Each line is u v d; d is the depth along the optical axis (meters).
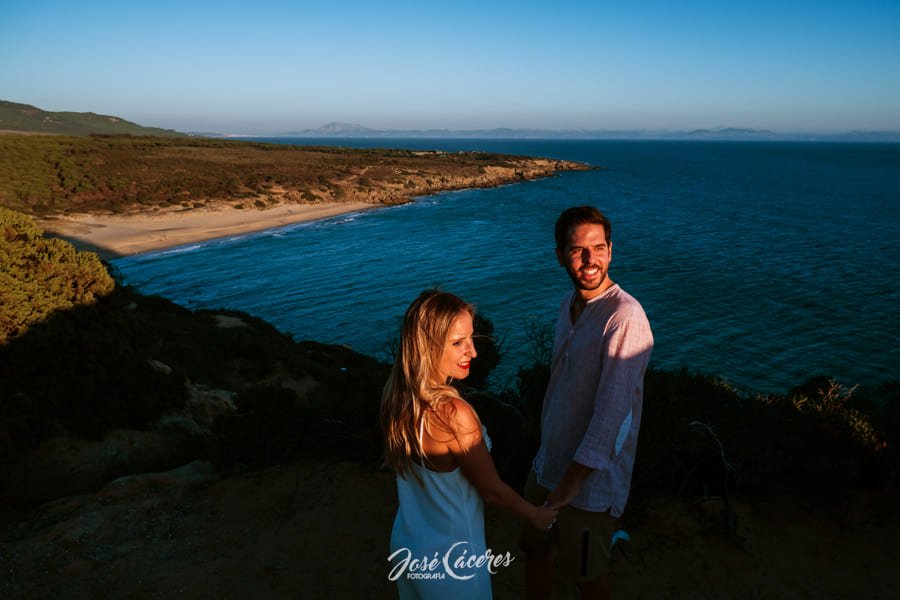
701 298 27.56
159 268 35.38
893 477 3.77
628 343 2.14
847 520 3.61
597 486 2.27
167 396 8.08
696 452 3.96
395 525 2.17
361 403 5.87
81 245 40.72
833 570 3.23
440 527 2.00
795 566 3.28
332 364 14.94
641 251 39.31
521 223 52.50
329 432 5.39
